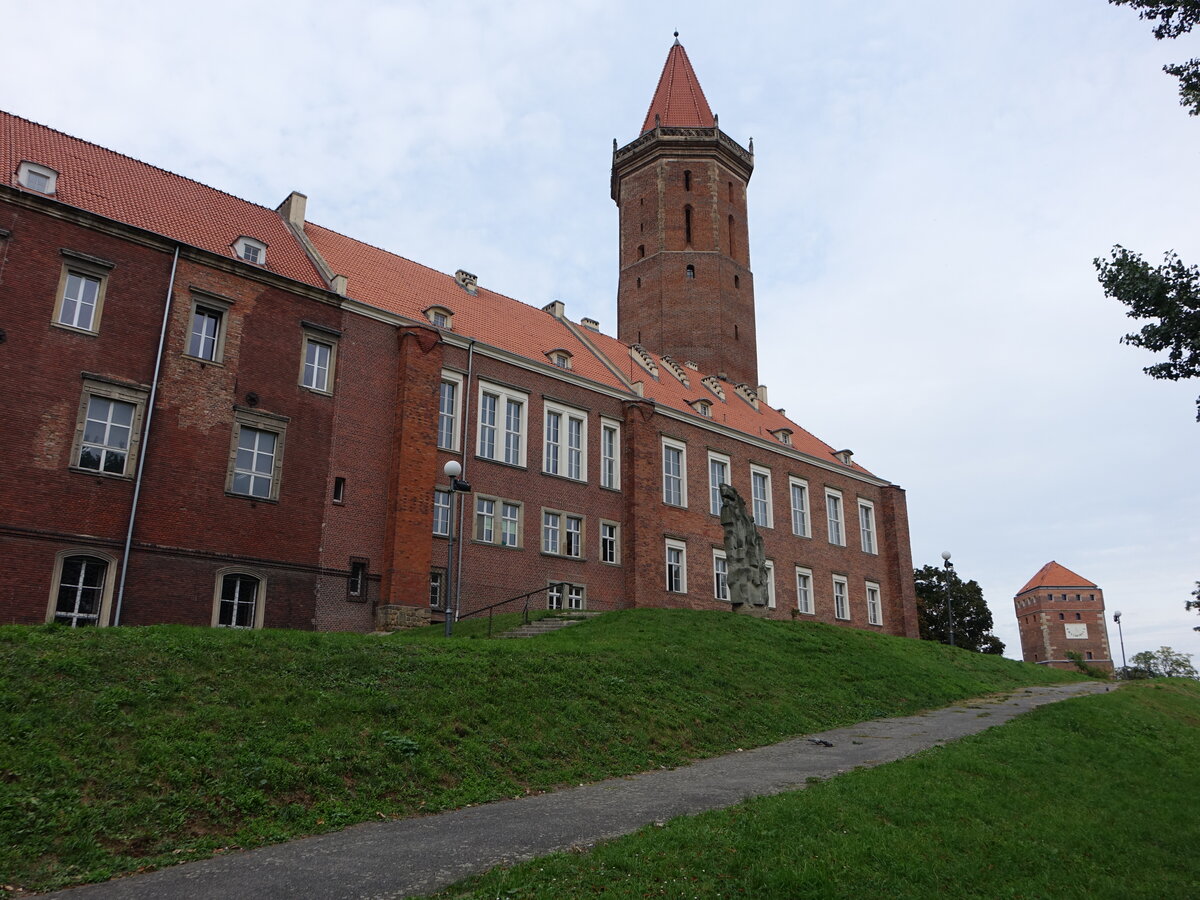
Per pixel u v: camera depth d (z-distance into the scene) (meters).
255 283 32.50
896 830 11.73
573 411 43.28
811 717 22.78
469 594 36.19
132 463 28.22
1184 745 22.38
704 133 65.56
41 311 27.22
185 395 29.83
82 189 31.23
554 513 40.94
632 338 63.91
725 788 14.49
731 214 66.38
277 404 32.09
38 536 25.84
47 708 12.80
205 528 29.36
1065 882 10.64
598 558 42.44
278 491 31.42
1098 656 115.62
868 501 62.81
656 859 10.08
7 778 10.91
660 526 45.09
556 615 32.34
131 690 14.02
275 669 16.31
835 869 9.92
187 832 10.77
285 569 30.97
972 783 15.02
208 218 35.25
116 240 29.36
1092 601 117.56
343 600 32.31
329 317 34.44
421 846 10.81
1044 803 14.39
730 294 64.06
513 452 40.28
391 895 9.10
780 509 55.03
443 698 16.78
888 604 61.94
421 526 34.34
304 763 13.05
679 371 56.47
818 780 14.97
